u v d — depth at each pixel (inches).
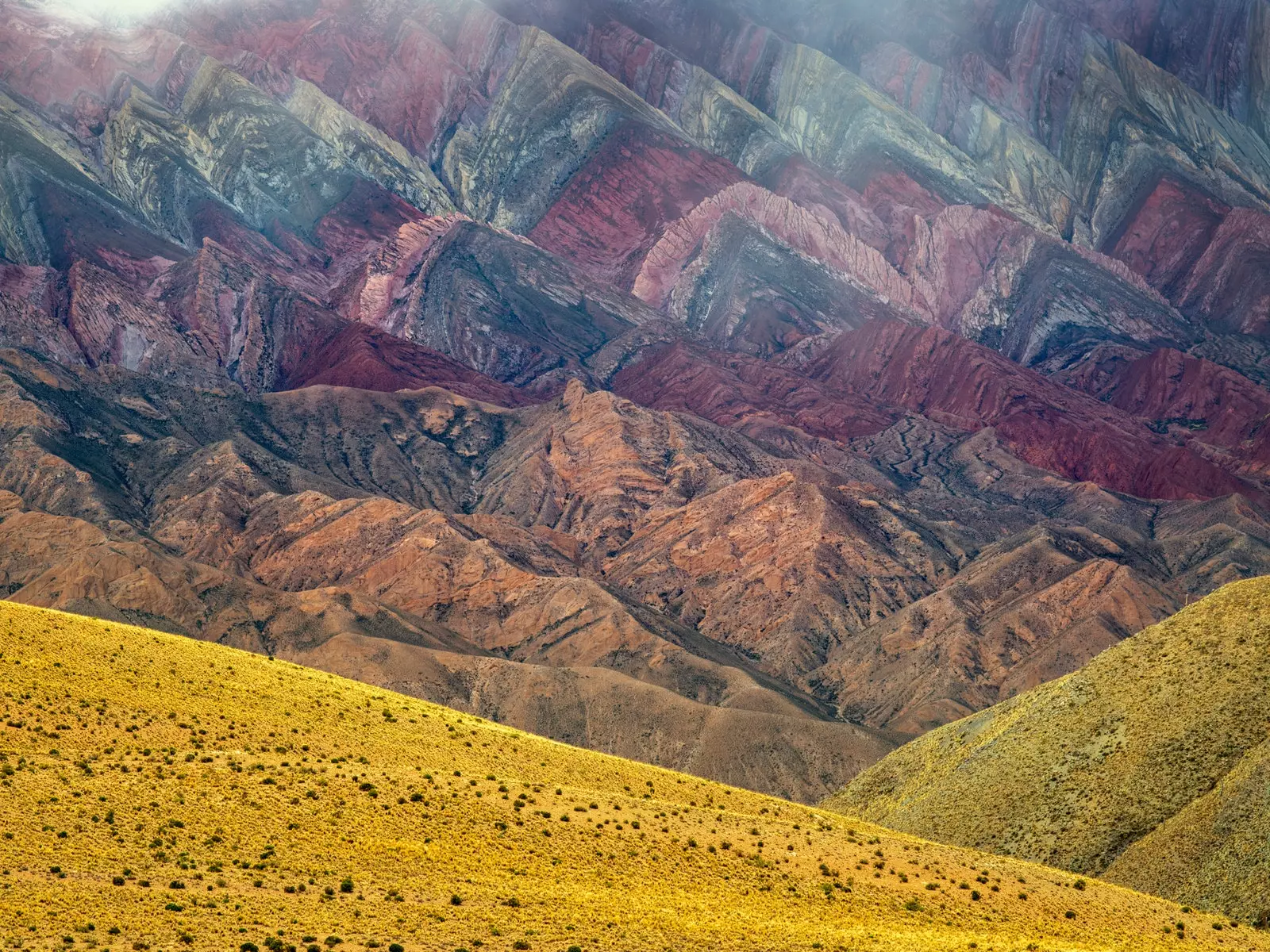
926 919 6830.7
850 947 6122.1
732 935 6112.2
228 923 5748.0
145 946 5482.3
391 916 5974.4
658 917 6245.1
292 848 6476.4
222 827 6560.0
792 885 6934.1
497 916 6077.8
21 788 6614.2
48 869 5999.0
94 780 6815.9
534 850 6796.3
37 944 5374.0
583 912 6210.6
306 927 5782.5
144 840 6353.3
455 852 6653.5
